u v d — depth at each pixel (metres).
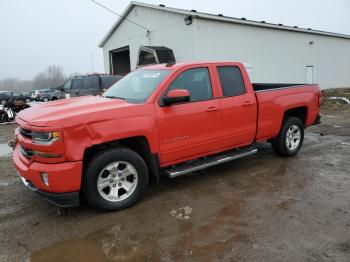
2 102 35.25
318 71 24.56
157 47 17.09
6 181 5.25
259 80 19.20
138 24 19.83
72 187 3.61
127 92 4.70
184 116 4.43
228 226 3.60
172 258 3.04
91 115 3.68
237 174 5.32
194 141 4.60
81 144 3.61
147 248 3.21
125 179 4.09
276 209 3.98
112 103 4.14
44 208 4.19
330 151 6.67
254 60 18.64
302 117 6.42
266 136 5.66
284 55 20.86
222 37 16.62
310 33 22.83
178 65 4.66
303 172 5.34
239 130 5.15
